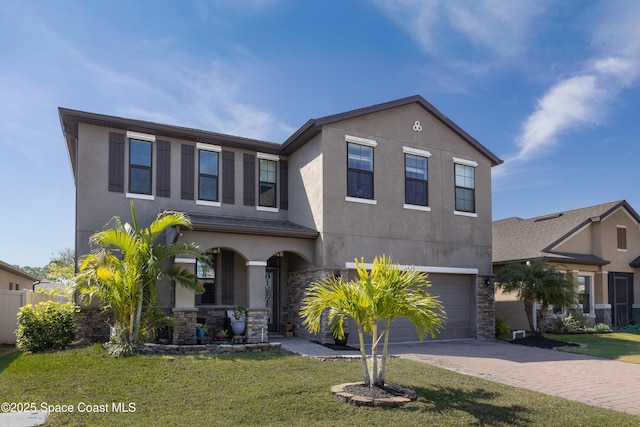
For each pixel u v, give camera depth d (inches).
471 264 721.6
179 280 513.0
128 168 602.5
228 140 658.2
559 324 825.5
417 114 702.5
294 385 346.0
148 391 328.8
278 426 267.6
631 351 592.7
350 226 623.5
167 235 597.9
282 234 596.4
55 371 381.7
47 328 491.2
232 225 562.9
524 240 957.2
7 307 616.4
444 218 706.8
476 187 748.0
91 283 470.0
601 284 919.7
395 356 504.7
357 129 645.9
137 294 478.6
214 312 628.7
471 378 402.0
